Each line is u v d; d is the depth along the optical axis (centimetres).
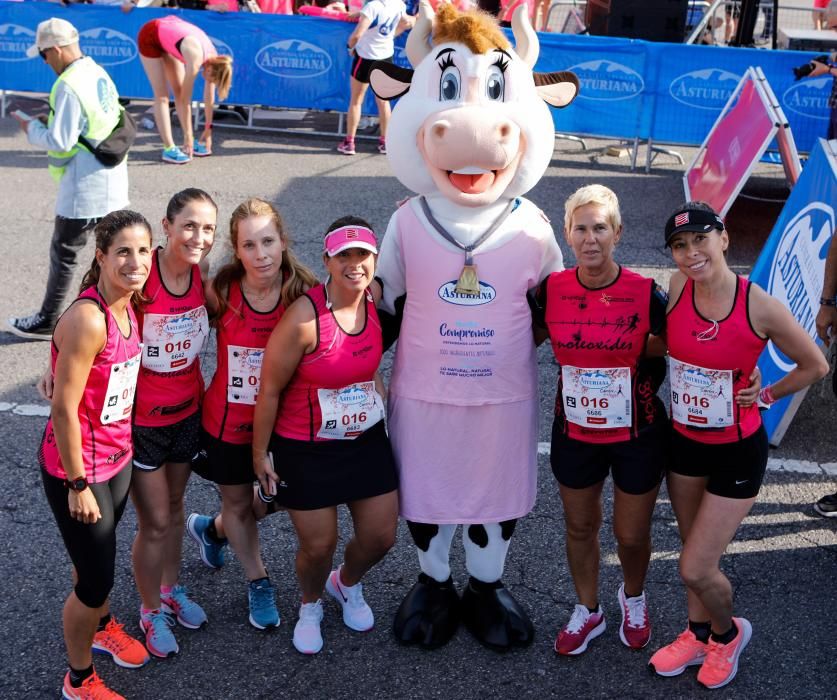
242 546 372
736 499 326
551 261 357
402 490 361
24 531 427
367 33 948
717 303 309
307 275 338
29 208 833
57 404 292
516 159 345
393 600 397
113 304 298
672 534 439
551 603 395
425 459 355
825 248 508
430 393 348
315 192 891
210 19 1036
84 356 291
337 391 333
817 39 1059
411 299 351
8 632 368
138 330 317
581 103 994
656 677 355
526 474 362
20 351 594
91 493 303
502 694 346
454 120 331
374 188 908
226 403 348
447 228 346
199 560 418
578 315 326
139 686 346
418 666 361
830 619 385
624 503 340
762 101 747
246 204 331
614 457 338
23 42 1076
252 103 1061
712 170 830
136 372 313
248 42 1038
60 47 549
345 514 452
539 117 348
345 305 328
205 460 359
